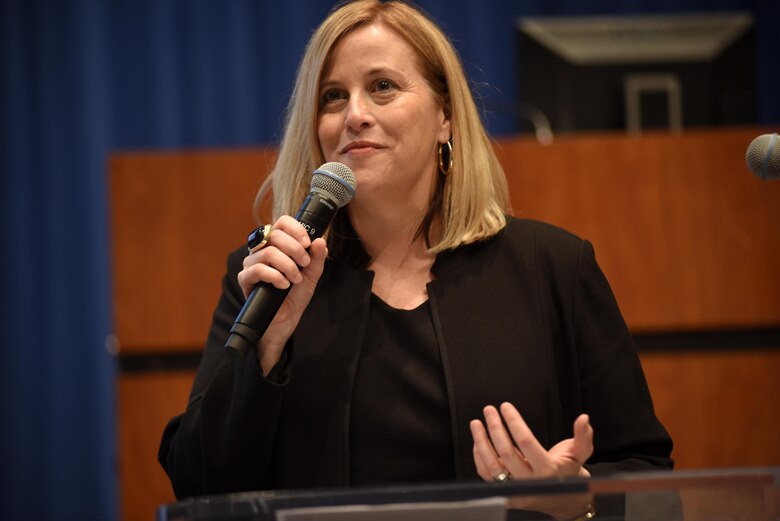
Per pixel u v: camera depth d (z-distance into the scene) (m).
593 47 7.00
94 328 8.77
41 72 8.91
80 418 8.74
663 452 3.07
